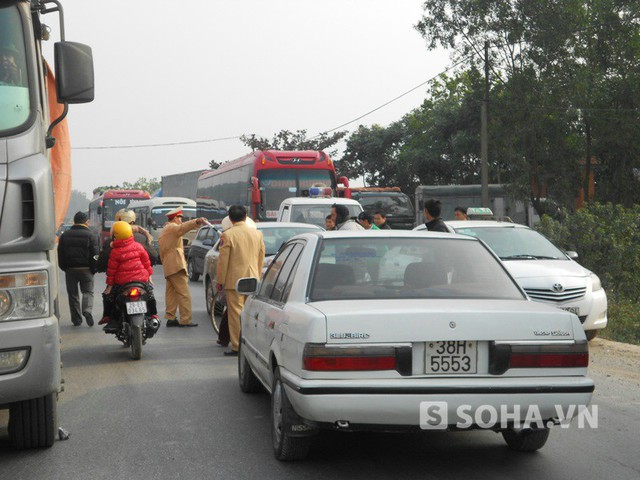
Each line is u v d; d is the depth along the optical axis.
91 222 62.75
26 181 5.63
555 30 40.88
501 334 5.25
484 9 42.38
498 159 43.53
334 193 27.83
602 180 45.03
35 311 5.59
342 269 5.95
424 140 60.41
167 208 43.84
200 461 5.96
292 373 5.45
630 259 20.84
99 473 5.70
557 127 42.22
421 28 43.81
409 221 39.22
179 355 11.13
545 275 11.86
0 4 6.13
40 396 5.64
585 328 11.87
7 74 5.99
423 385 5.07
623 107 42.59
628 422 7.19
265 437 6.65
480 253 6.31
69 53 6.45
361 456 6.07
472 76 43.84
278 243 15.07
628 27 41.94
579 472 5.66
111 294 11.03
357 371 5.11
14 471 5.77
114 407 7.82
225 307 11.31
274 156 27.52
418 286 5.89
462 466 5.81
